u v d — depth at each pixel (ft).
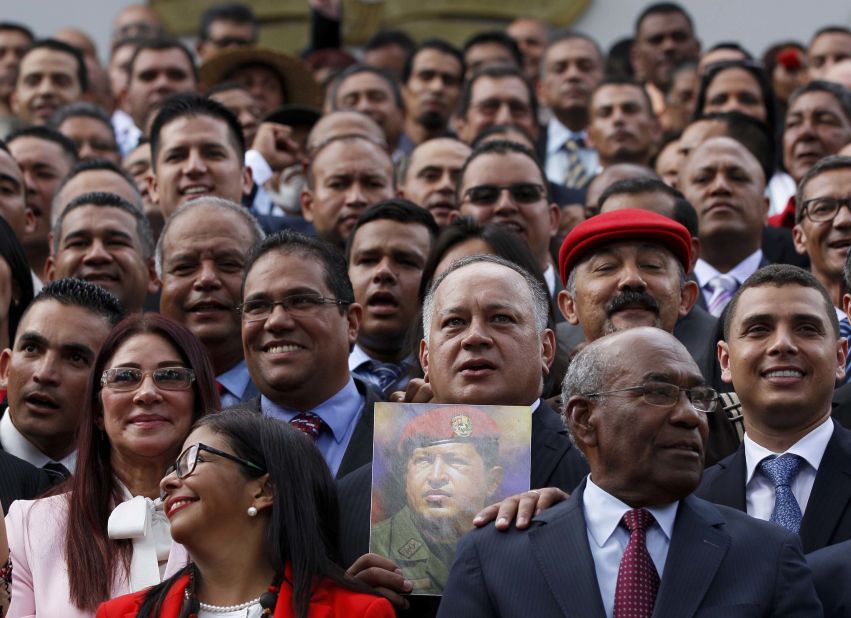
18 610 19.77
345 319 22.94
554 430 20.74
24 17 57.82
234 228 25.77
